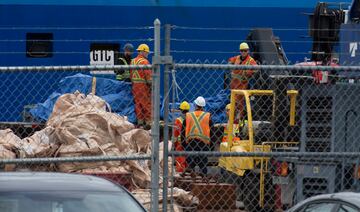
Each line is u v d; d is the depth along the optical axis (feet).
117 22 200.34
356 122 134.92
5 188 71.31
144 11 200.95
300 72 146.72
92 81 174.40
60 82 180.75
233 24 202.39
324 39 159.53
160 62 100.63
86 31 199.00
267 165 137.18
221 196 129.39
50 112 171.32
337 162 131.85
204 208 128.88
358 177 125.90
